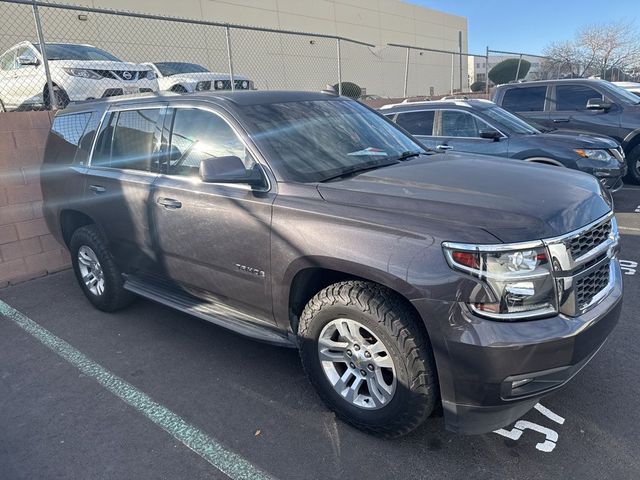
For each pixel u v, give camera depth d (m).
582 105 9.40
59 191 4.64
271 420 3.00
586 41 34.56
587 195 2.74
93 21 14.20
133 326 4.35
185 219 3.41
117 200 3.96
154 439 2.87
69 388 3.43
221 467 2.63
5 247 5.48
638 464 2.51
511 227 2.34
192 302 3.77
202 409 3.13
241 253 3.11
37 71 8.54
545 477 2.47
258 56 19.19
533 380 2.34
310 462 2.64
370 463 2.61
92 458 2.74
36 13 6.14
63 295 5.15
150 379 3.50
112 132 4.19
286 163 3.10
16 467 2.70
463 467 2.56
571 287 2.37
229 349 3.90
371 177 3.04
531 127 7.48
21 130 5.47
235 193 3.14
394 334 2.48
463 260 2.30
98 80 8.77
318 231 2.71
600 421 2.84
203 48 17.22
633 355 3.47
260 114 3.41
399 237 2.47
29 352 3.96
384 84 25.34
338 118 3.79
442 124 7.51
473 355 2.28
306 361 2.94
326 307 2.73
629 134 8.90
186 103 3.62
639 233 6.31
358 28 30.73
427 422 2.92
